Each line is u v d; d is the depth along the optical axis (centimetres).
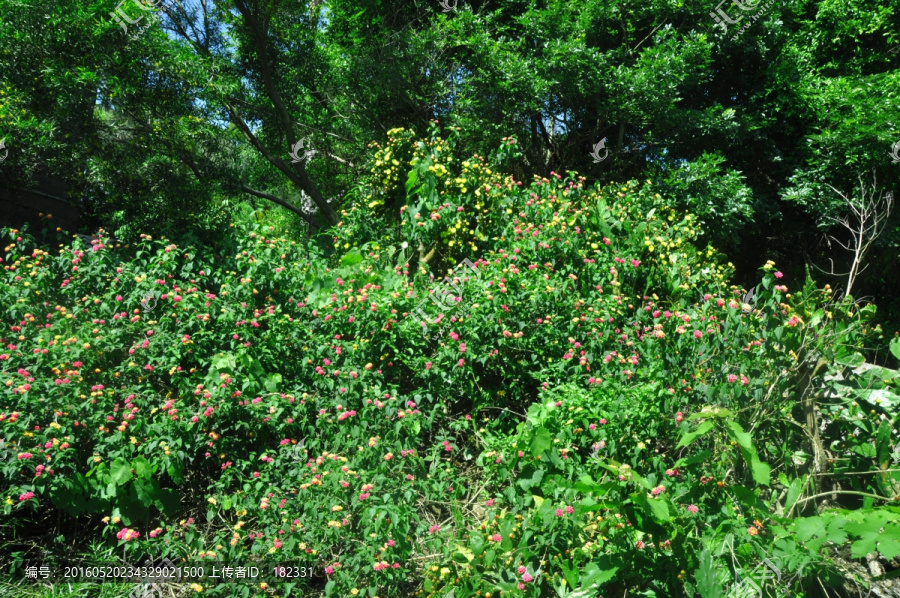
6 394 325
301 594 299
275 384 390
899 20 1074
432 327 432
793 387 336
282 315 453
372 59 1026
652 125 1050
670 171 961
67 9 718
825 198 966
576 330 437
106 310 424
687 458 300
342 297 454
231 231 660
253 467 356
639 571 263
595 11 985
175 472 326
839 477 321
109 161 766
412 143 666
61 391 341
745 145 1051
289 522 306
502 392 421
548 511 287
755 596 251
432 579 293
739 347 345
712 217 934
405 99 1059
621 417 337
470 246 581
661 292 523
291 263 522
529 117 1062
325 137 1192
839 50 1130
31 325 416
